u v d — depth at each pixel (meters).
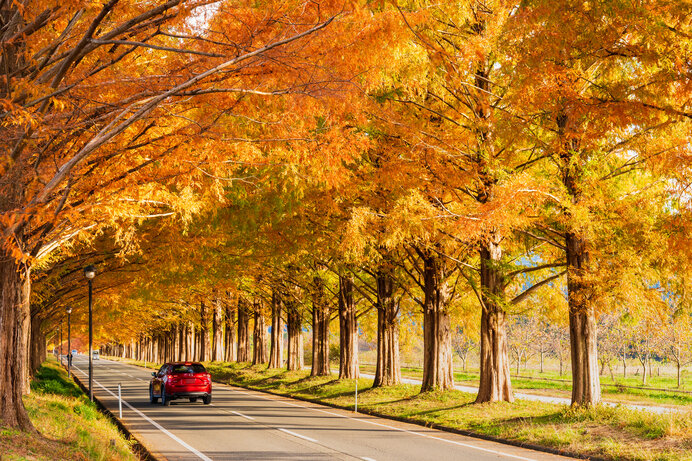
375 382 29.19
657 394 28.30
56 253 20.98
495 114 17.11
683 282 15.16
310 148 10.51
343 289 33.75
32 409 14.24
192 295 41.75
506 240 19.30
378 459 11.89
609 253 14.84
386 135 17.09
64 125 8.72
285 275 34.94
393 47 9.19
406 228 15.70
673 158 11.69
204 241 19.58
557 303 23.30
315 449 13.16
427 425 18.30
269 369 46.66
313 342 37.78
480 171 16.72
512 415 17.50
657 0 9.73
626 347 39.72
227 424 18.19
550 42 11.01
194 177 12.60
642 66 11.80
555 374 52.94
